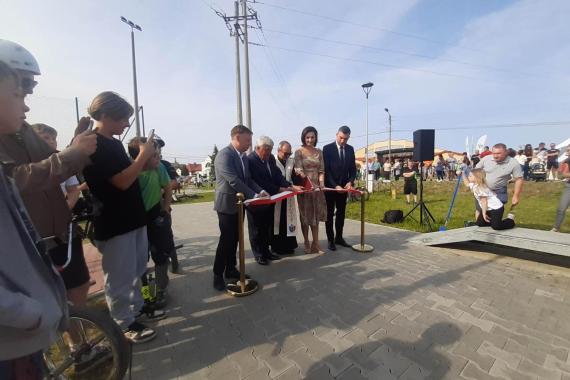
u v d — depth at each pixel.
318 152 4.64
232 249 3.51
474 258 4.41
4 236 1.02
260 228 4.16
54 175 1.42
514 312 2.85
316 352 2.27
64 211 1.93
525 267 4.00
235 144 3.42
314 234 4.66
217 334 2.54
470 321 2.70
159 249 3.06
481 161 5.29
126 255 2.28
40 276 1.15
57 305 1.17
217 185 3.36
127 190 2.24
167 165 3.79
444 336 2.46
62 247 2.07
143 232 2.56
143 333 2.44
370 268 4.02
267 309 2.96
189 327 2.65
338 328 2.60
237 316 2.83
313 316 2.81
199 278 3.79
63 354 1.85
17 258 1.05
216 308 2.99
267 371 2.07
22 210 1.17
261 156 4.09
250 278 3.68
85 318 1.75
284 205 4.43
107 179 2.09
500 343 2.37
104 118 2.11
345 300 3.12
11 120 1.15
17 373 1.20
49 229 1.84
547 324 2.64
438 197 11.73
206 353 2.28
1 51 1.59
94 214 2.20
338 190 4.46
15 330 1.05
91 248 5.08
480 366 2.11
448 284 3.49
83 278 2.27
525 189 11.60
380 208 9.41
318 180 4.58
